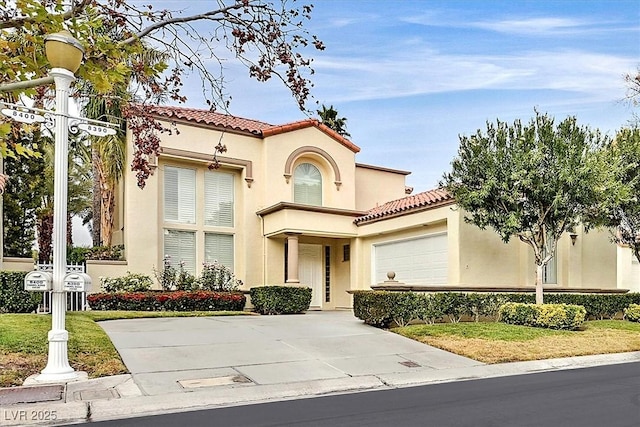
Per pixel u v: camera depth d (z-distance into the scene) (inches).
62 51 284.8
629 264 874.1
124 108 358.9
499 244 632.4
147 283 639.8
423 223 653.9
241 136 751.7
